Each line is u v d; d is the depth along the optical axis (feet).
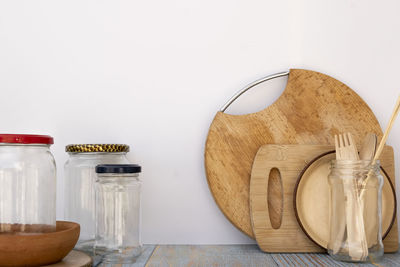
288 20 3.77
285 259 3.10
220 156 3.53
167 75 3.72
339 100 3.65
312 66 3.76
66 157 3.67
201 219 3.66
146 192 3.67
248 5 3.77
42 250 2.58
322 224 3.29
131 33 3.73
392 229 3.34
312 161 3.28
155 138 3.69
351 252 2.97
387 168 3.44
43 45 3.71
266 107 3.69
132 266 2.90
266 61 3.76
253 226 3.33
